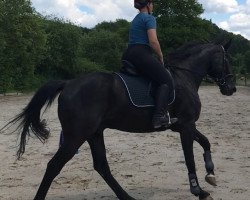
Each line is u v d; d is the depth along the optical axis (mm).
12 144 10945
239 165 8117
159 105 5680
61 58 52156
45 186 5340
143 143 10914
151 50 5867
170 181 7082
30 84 42500
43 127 5633
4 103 26094
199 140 6379
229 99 27844
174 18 59531
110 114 5625
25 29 36875
